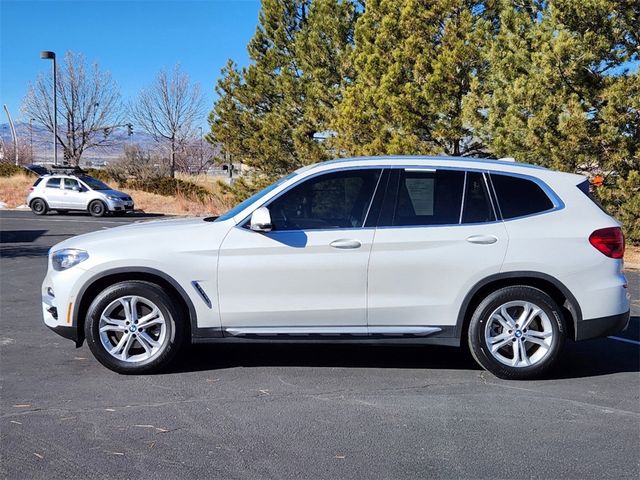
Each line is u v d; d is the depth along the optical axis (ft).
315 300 17.34
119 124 137.90
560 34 42.39
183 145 151.43
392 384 17.35
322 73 70.59
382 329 17.46
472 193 17.87
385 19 54.70
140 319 17.65
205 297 17.38
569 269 17.35
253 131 82.94
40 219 82.02
